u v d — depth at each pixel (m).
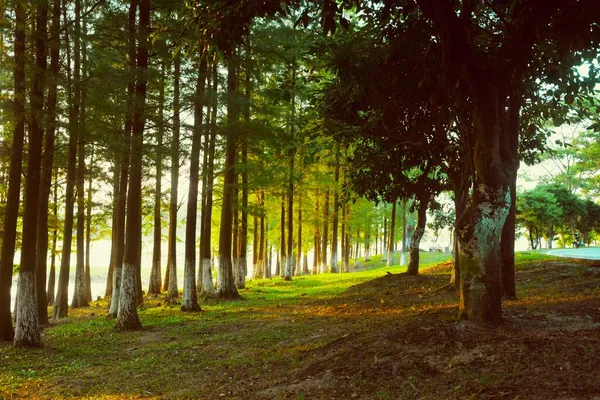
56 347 13.03
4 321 14.53
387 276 22.69
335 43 11.59
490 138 8.48
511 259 12.98
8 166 19.45
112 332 15.05
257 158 26.72
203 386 8.38
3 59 12.31
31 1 11.70
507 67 8.59
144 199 27.75
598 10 6.92
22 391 8.74
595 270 16.23
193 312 18.81
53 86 12.80
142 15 14.95
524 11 8.11
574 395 5.21
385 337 8.45
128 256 15.60
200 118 18.69
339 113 13.55
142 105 14.05
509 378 6.09
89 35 13.16
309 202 39.72
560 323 9.09
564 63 9.95
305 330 12.72
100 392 8.49
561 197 45.44
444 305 13.45
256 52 19.05
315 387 7.12
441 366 6.99
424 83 10.98
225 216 22.91
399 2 8.65
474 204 8.82
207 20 7.59
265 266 45.69
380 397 6.34
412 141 14.15
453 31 8.34
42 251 18.20
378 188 16.97
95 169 19.02
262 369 8.98
